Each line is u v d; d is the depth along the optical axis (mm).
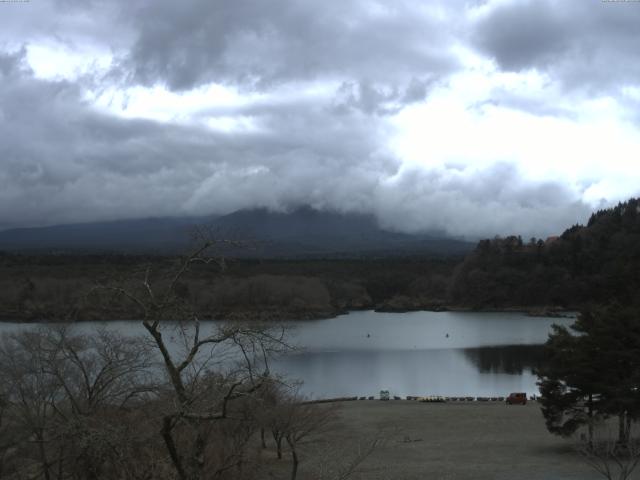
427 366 105000
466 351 123188
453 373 98312
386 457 43719
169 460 22797
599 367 40500
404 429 54344
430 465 41281
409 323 187125
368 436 49938
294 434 38438
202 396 20703
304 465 39594
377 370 100250
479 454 44469
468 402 72250
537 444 47531
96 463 23891
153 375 30156
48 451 27688
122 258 170250
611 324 41062
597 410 41594
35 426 25734
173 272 20875
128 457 23000
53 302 77625
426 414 62719
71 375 27688
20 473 27703
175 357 28234
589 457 33219
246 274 183625
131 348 32094
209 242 20000
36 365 30594
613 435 46031
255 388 19703
